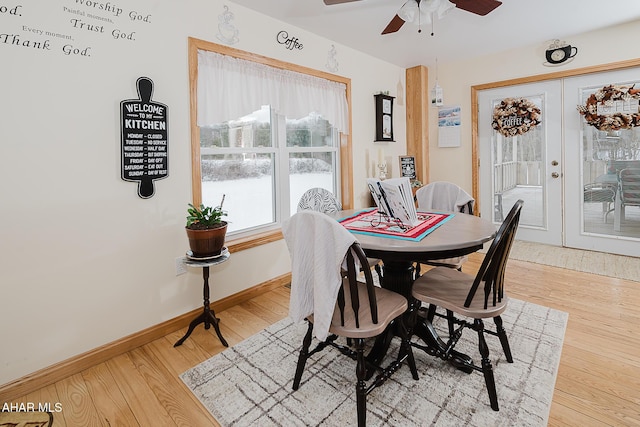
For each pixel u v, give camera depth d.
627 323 2.26
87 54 1.88
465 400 1.60
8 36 1.63
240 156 2.93
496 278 1.54
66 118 1.83
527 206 4.14
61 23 1.79
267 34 2.84
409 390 1.68
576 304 2.55
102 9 1.92
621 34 3.31
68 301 1.89
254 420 1.52
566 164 3.82
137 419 1.55
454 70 4.40
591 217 3.75
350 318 1.49
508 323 2.29
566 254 3.70
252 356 2.02
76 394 1.72
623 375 1.74
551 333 2.15
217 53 2.50
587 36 3.48
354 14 2.84
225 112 2.55
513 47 3.88
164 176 2.24
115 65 1.99
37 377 1.77
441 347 1.86
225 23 2.53
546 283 2.96
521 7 2.87
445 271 2.02
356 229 1.95
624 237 3.57
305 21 2.97
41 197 1.77
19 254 1.72
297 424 1.49
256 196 3.07
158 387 1.76
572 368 1.81
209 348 2.12
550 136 3.88
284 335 2.26
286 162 3.24
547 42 3.70
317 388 1.72
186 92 2.34
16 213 1.70
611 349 1.97
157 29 2.17
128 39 2.04
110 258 2.03
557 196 3.92
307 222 1.44
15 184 1.69
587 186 3.74
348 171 3.76
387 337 1.90
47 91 1.76
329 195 2.93
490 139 4.29
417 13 2.16
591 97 3.51
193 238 2.12
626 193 3.53
